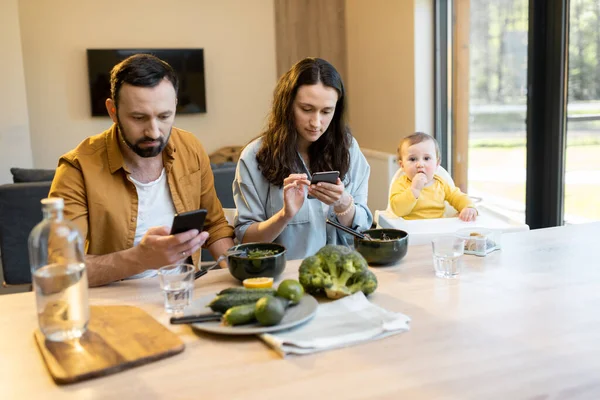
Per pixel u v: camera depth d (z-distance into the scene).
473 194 4.29
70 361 1.09
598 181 3.17
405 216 2.71
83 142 1.84
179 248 1.51
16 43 5.20
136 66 1.63
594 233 2.02
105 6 5.67
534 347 1.16
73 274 1.18
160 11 5.81
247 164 2.00
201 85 5.90
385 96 5.06
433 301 1.41
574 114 3.32
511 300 1.41
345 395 0.99
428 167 2.69
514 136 3.77
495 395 0.99
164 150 1.90
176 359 1.13
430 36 4.54
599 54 3.09
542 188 3.60
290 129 1.93
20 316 1.36
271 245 1.65
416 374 1.06
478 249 1.77
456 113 4.44
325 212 2.05
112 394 1.01
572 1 3.27
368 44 5.28
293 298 1.31
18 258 3.46
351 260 1.41
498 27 3.83
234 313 1.22
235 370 1.08
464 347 1.16
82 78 5.71
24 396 1.00
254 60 6.11
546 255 1.77
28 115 5.62
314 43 5.89
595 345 1.17
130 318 1.29
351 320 1.26
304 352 1.14
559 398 0.98
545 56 3.47
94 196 1.79
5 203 3.36
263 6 6.05
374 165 5.02
